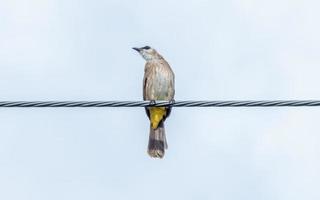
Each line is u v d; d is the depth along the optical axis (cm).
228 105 1214
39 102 1202
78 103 1216
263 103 1202
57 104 1209
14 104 1198
